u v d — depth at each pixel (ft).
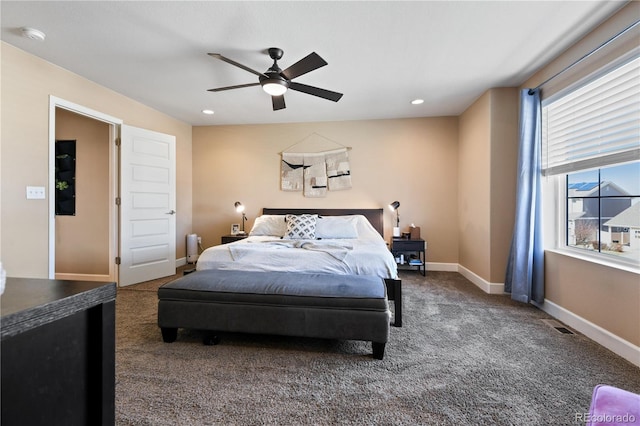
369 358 6.38
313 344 7.03
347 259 8.45
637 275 6.08
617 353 6.51
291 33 7.55
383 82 10.52
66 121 12.62
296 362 6.22
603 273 6.95
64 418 2.30
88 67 9.46
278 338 7.36
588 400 4.98
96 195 12.44
